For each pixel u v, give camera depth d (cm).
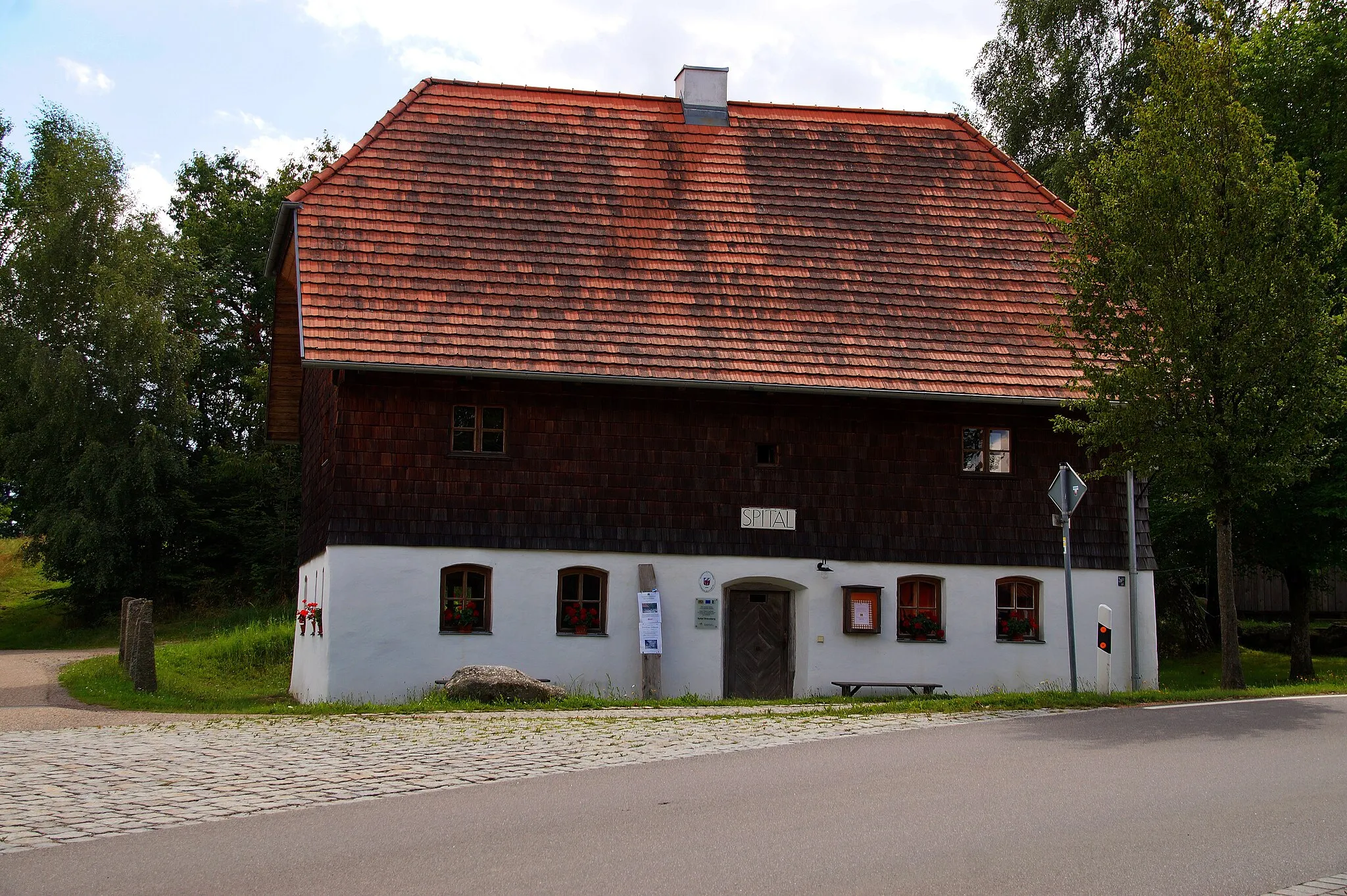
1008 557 2330
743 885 782
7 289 4609
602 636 2172
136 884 784
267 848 873
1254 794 1077
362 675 2075
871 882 791
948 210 2589
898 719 1595
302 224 2228
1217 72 1933
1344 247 2747
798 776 1151
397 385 2142
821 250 2448
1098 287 1983
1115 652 2352
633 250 2358
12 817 967
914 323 2366
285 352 2741
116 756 1265
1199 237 1872
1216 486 1905
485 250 2283
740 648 2283
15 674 2569
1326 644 3484
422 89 2533
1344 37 2934
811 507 2269
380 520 2109
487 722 1580
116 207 4712
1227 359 1838
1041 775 1159
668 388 2241
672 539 2212
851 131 2709
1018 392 2284
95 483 4394
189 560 4825
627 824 950
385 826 941
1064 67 3769
